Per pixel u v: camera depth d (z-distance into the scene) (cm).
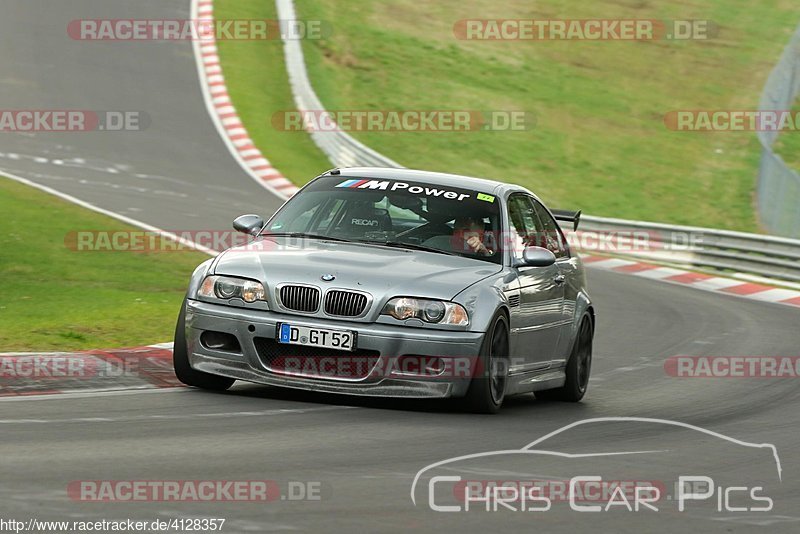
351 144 8750
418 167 10081
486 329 2498
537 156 10900
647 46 14512
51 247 5391
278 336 2473
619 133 11875
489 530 1561
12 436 2016
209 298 2564
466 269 2633
